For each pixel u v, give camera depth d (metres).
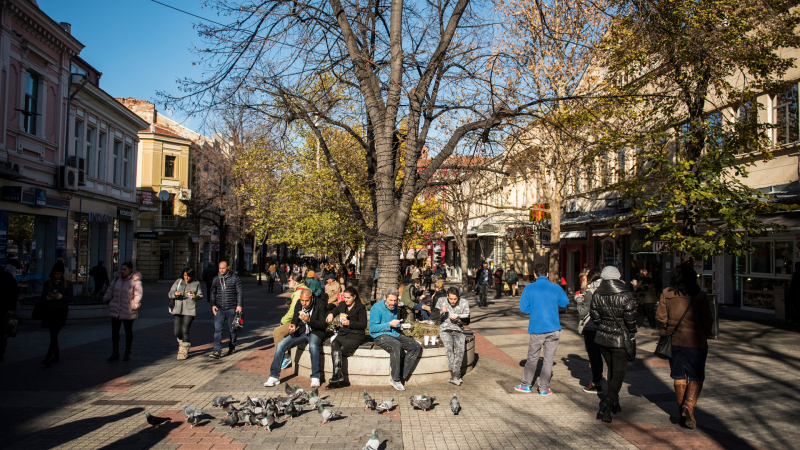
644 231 20.34
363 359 7.62
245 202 39.09
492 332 13.98
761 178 15.45
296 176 24.62
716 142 12.13
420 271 35.12
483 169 10.13
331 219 23.56
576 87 16.36
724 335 12.20
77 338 11.96
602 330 6.20
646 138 12.66
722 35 11.08
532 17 15.79
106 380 7.87
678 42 10.55
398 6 9.19
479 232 35.19
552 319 7.24
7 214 17.28
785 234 15.46
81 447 5.00
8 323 9.20
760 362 9.11
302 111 9.73
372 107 9.43
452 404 6.04
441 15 10.03
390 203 9.30
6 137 17.22
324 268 25.89
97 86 24.12
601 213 23.45
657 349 5.95
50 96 20.11
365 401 5.99
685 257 18.45
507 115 9.26
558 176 15.07
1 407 6.38
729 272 17.89
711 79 12.18
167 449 4.97
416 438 5.38
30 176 18.69
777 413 6.19
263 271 57.28
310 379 7.78
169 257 43.09
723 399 6.81
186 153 43.66
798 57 14.34
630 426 5.82
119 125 27.59
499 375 8.50
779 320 14.65
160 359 9.63
